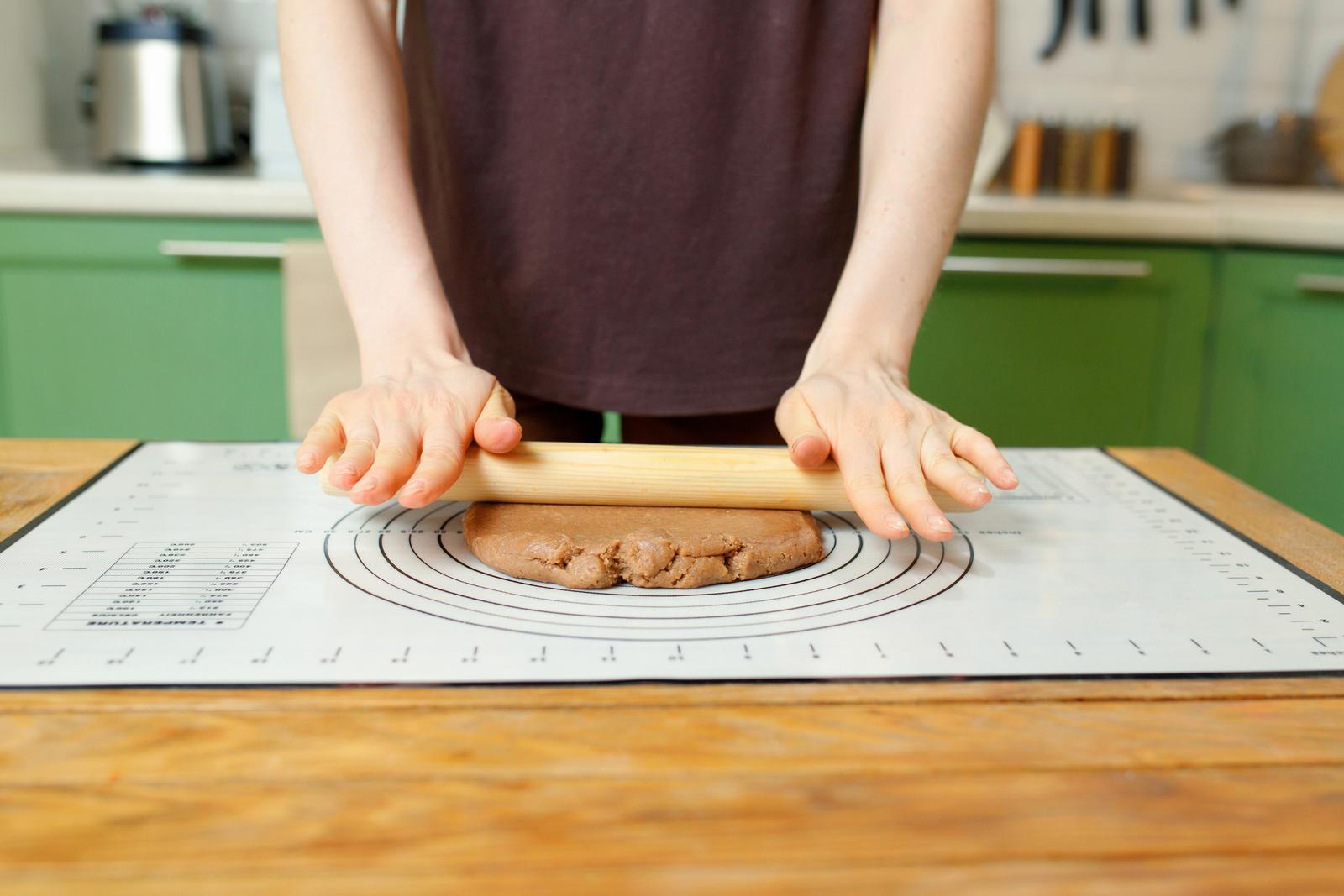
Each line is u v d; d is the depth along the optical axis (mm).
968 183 759
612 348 873
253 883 316
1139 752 403
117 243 1520
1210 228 1588
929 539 603
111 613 503
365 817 350
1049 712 432
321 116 716
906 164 737
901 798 368
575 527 591
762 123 830
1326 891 326
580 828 347
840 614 528
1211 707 440
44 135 1848
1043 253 1587
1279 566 609
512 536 575
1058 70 1946
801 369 891
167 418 1607
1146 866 336
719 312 869
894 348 705
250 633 485
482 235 864
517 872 325
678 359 875
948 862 334
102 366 1573
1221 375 1646
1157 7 1934
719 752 395
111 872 320
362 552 596
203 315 1565
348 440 580
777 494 626
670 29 801
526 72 824
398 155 727
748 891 319
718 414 935
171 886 315
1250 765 396
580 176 832
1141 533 665
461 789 367
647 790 369
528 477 621
